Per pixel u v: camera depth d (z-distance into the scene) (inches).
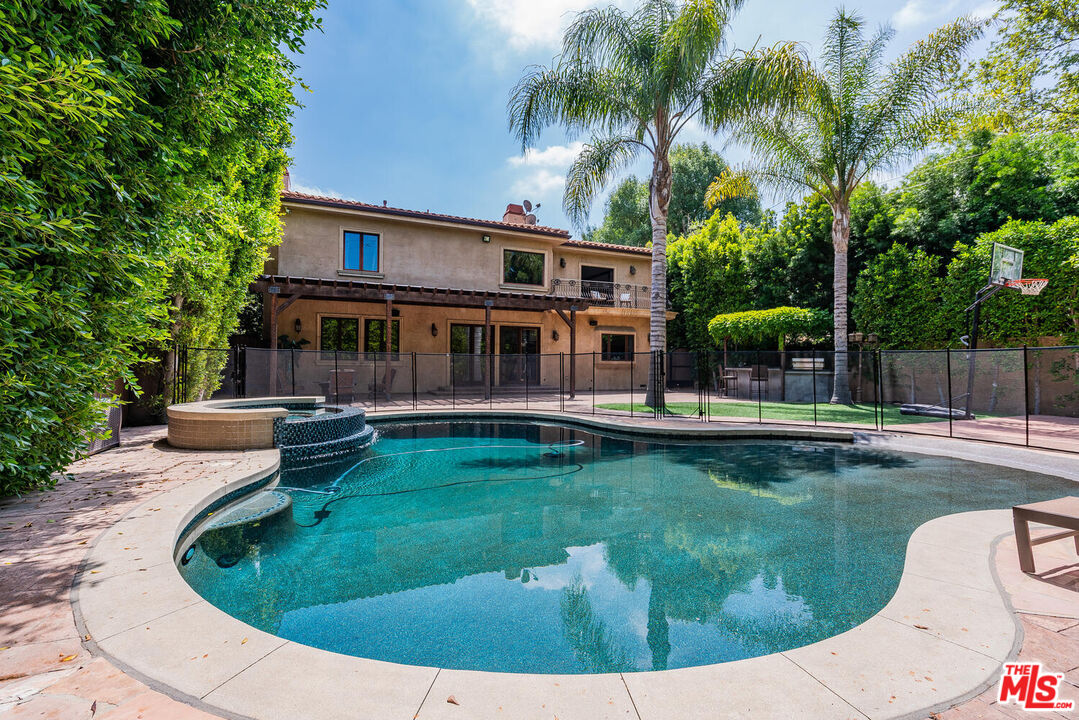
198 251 211.9
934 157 586.2
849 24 463.5
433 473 250.5
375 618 103.6
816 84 398.6
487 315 564.4
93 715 57.2
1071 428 346.6
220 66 169.3
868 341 560.1
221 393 461.7
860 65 467.8
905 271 530.3
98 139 117.0
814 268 705.0
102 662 68.4
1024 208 510.6
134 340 164.7
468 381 640.4
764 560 135.6
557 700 62.4
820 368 571.5
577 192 479.5
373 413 421.1
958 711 60.6
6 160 96.6
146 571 99.2
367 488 220.1
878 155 476.1
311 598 113.4
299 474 245.4
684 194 1138.7
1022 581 101.0
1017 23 396.8
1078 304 411.5
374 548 146.9
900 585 98.5
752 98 398.3
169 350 325.4
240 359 466.9
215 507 169.8
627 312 736.3
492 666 85.5
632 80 435.5
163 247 160.2
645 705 61.7
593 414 432.5
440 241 625.6
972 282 476.4
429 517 178.4
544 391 685.3
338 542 152.2
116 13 127.9
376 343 599.5
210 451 244.2
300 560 137.3
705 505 191.2
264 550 144.4
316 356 543.8
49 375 121.3
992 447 271.3
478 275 648.4
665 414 434.9
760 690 65.0
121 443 264.7
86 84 107.9
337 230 568.4
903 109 453.1
